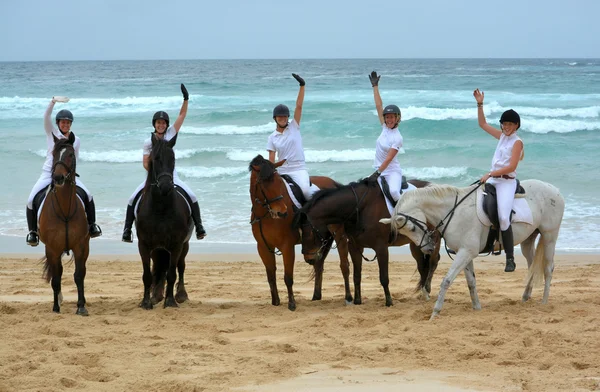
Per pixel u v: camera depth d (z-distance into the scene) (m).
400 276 12.35
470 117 34.41
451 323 7.79
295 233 8.95
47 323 8.10
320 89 51.94
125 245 15.40
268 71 102.19
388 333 7.52
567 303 9.01
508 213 8.16
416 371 6.21
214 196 19.89
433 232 8.24
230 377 6.04
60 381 5.86
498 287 10.85
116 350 6.93
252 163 8.62
